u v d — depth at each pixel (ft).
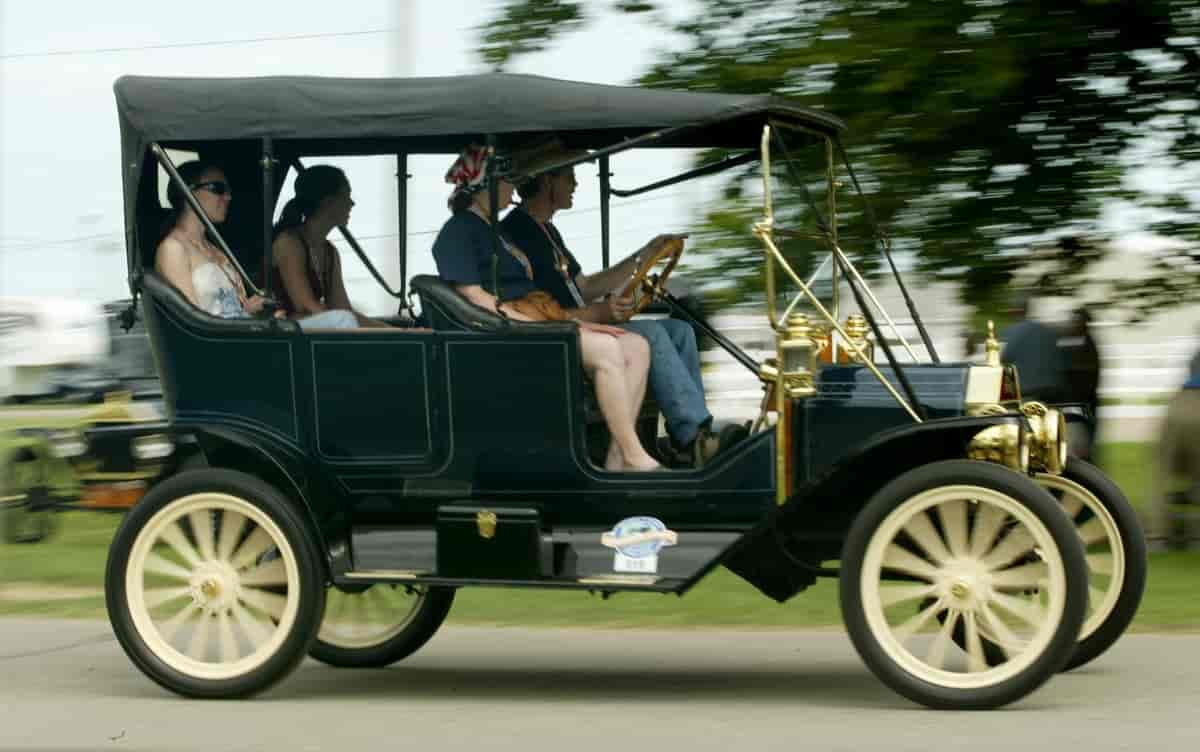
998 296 40.70
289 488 24.00
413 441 23.84
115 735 21.08
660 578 23.12
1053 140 40.57
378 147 27.22
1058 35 38.52
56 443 46.88
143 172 24.85
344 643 26.61
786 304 25.73
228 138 23.81
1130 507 24.68
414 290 24.48
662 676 25.48
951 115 39.01
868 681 24.79
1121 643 27.43
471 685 24.91
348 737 20.74
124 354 73.41
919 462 22.49
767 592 23.24
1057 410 24.86
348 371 23.94
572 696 23.79
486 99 23.04
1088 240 41.39
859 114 39.75
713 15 42.78
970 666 21.76
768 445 22.93
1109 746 19.61
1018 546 21.50
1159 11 38.78
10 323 121.80
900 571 21.99
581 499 23.44
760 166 27.20
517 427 23.54
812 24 41.22
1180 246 41.42
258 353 24.21
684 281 28.35
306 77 23.75
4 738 21.01
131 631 23.59
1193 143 41.16
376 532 23.93
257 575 23.59
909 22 39.04
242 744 20.40
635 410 24.32
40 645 28.89
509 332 23.52
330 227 27.09
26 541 46.34
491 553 23.20
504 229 25.61
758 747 19.79
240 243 26.55
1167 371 86.94
